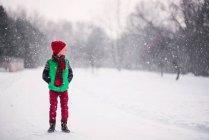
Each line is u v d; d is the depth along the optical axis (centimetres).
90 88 1616
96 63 4509
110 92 1404
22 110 729
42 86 1520
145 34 4425
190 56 3152
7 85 1434
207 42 2917
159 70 4434
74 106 884
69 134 466
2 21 4003
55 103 477
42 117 637
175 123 675
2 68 3550
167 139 474
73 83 2002
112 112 790
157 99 1159
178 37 3041
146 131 537
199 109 892
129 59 5916
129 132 516
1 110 716
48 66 470
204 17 2850
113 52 5944
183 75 3547
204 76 3397
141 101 1080
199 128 621
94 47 4809
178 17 3056
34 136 446
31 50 5050
